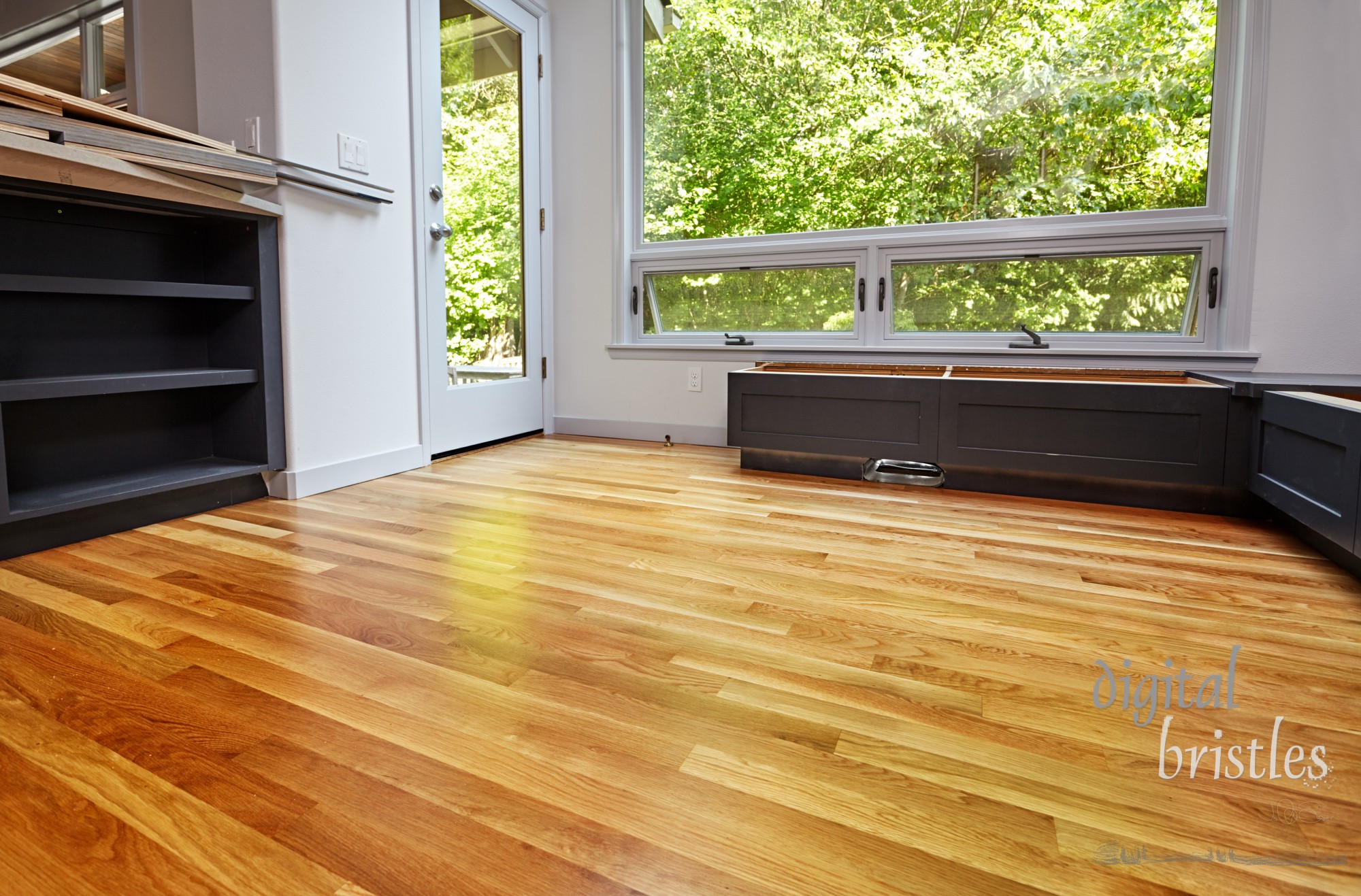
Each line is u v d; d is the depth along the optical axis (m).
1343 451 1.59
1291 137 2.49
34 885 0.71
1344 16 2.39
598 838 0.79
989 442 2.47
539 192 3.60
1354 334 2.48
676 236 3.59
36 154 1.52
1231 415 2.16
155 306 2.15
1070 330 2.94
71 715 1.03
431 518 2.13
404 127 2.69
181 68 2.54
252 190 2.19
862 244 3.13
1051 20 2.81
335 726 1.01
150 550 1.79
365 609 1.43
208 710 1.05
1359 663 1.23
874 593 1.55
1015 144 2.94
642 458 3.14
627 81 3.53
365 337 2.58
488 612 1.43
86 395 1.76
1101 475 2.33
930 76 3.03
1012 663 1.23
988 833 0.80
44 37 3.44
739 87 3.37
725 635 1.33
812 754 0.96
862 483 2.67
